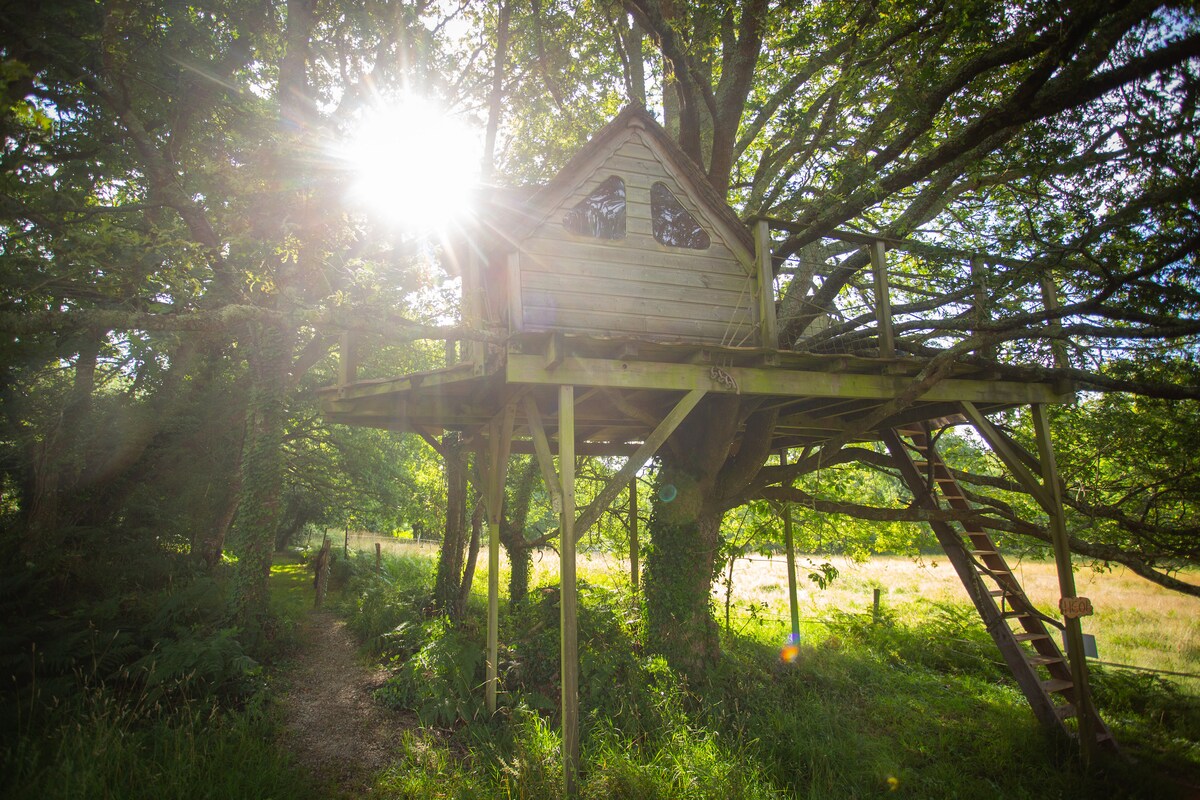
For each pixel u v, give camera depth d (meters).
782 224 7.54
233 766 5.78
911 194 12.21
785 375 7.11
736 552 11.51
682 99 9.95
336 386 8.56
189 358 13.22
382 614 11.97
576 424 10.30
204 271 8.35
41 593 8.55
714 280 8.80
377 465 17.97
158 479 12.95
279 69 11.94
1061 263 7.89
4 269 6.23
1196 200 6.41
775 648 10.93
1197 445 9.02
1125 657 11.27
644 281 8.41
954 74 7.35
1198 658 11.17
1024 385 8.35
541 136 15.23
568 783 5.74
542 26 13.45
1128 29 5.99
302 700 8.20
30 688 6.37
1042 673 10.59
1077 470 10.09
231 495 14.51
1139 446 9.59
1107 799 6.65
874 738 7.73
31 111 4.72
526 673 8.76
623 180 8.59
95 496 11.73
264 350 10.92
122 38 8.20
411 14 13.36
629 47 14.07
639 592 11.27
